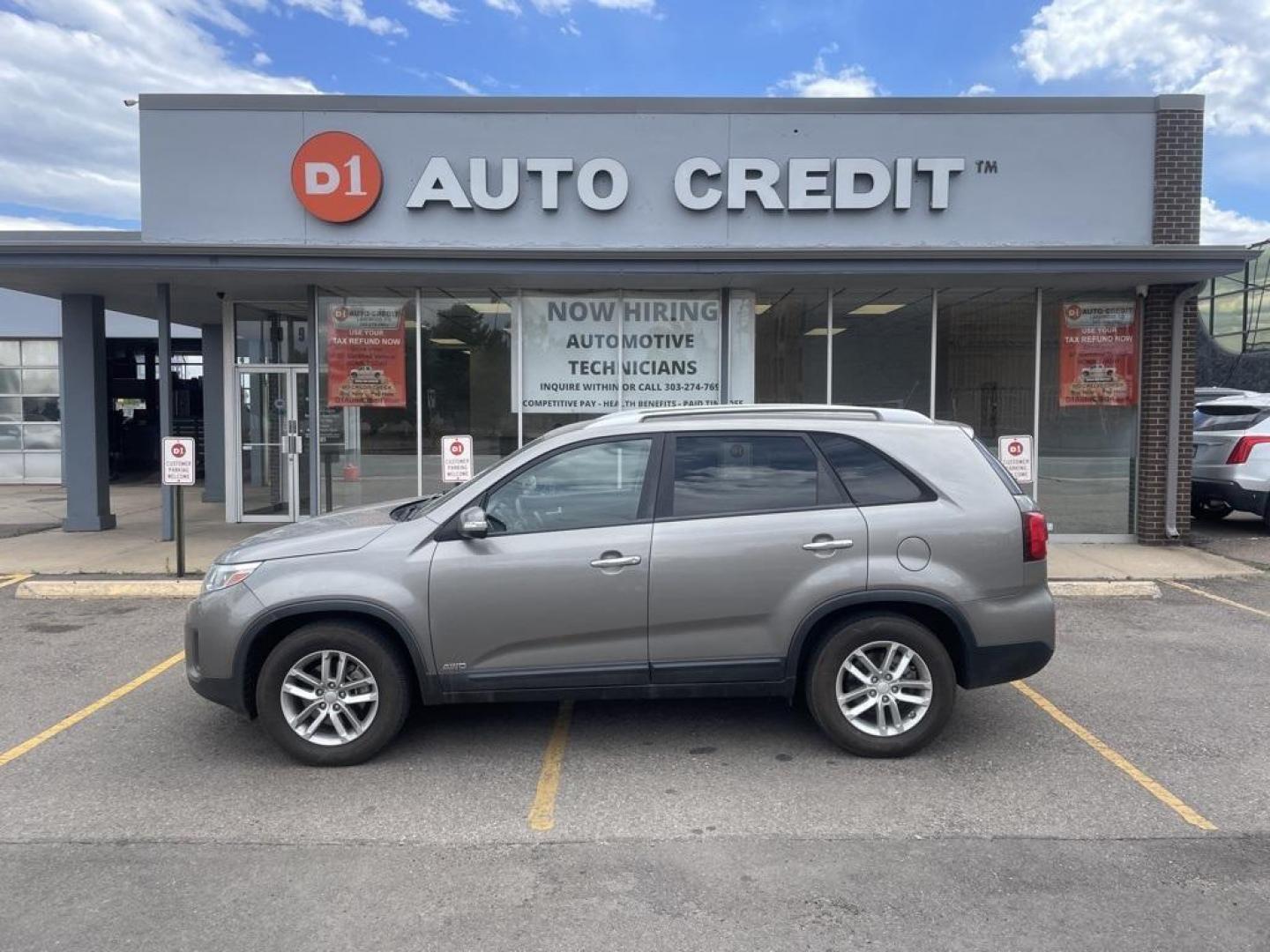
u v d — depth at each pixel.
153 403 23.58
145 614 8.34
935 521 4.80
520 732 5.33
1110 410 11.74
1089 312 11.68
